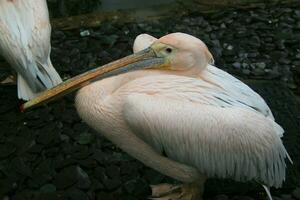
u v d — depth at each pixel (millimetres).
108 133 1344
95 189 1558
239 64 2162
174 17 2520
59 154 1692
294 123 1762
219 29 2428
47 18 1979
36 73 1862
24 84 1892
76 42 2352
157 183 1560
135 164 1635
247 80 2037
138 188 1547
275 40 2322
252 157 1292
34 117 1858
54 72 1931
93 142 1733
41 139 1752
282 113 1816
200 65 1326
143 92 1272
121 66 1345
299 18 2480
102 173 1608
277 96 1918
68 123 1829
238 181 1484
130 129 1305
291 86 2018
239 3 2562
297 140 1683
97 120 1319
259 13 2525
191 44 1306
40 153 1696
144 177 1587
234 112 1263
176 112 1243
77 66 2189
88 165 1638
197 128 1248
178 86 1279
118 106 1284
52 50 2291
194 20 2492
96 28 2455
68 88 1336
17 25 1896
